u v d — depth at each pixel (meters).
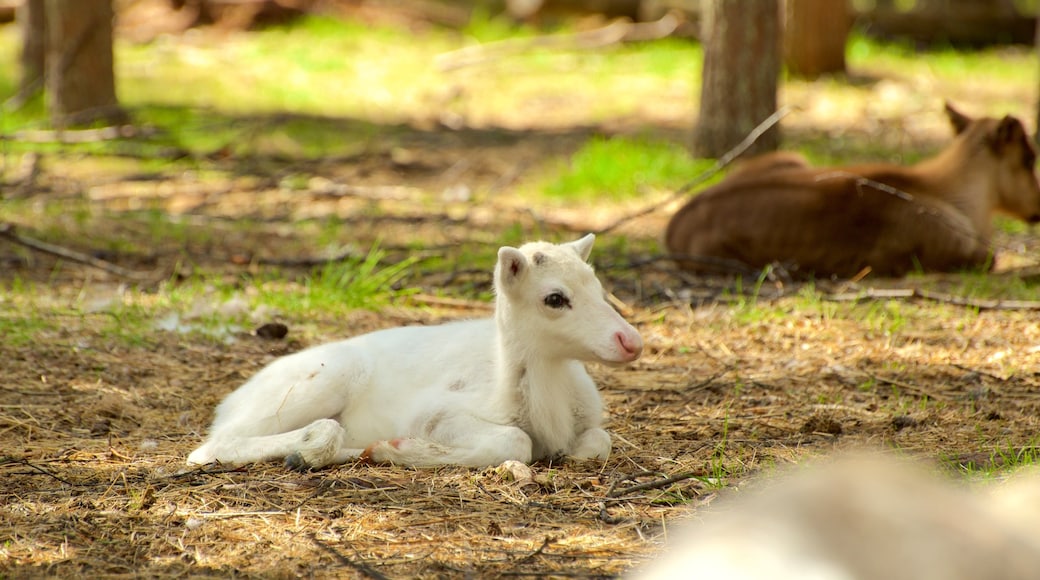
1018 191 14.36
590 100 28.09
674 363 10.57
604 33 34.69
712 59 20.41
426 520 6.54
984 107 25.94
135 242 15.14
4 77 27.67
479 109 27.39
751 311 11.91
